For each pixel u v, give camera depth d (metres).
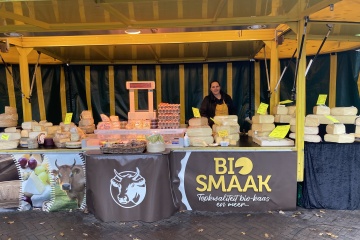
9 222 3.28
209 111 4.97
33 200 3.56
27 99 4.51
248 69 5.77
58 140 3.61
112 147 3.18
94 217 3.39
